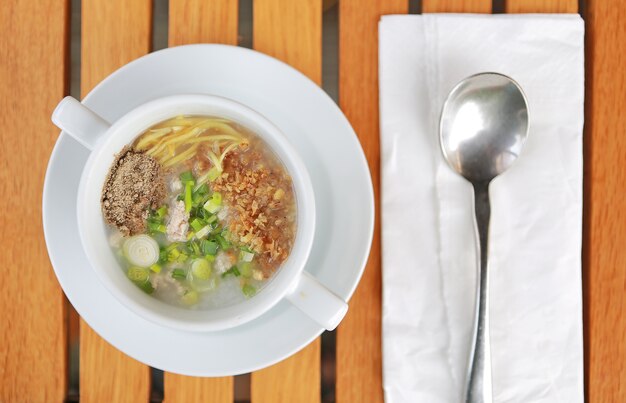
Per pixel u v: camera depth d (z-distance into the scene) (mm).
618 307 549
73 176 519
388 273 542
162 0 569
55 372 541
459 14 545
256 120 489
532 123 544
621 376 547
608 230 551
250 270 509
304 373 544
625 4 553
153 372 566
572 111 544
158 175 509
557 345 541
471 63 542
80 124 486
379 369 544
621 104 552
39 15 545
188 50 518
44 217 516
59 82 545
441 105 541
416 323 542
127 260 508
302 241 486
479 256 535
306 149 523
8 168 542
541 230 543
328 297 484
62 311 543
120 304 525
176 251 510
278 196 509
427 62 542
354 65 548
